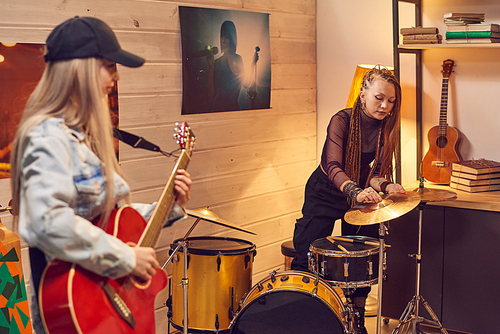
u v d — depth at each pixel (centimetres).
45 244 124
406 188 331
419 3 359
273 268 400
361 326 299
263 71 371
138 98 295
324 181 308
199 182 336
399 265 319
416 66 362
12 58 238
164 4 304
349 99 365
